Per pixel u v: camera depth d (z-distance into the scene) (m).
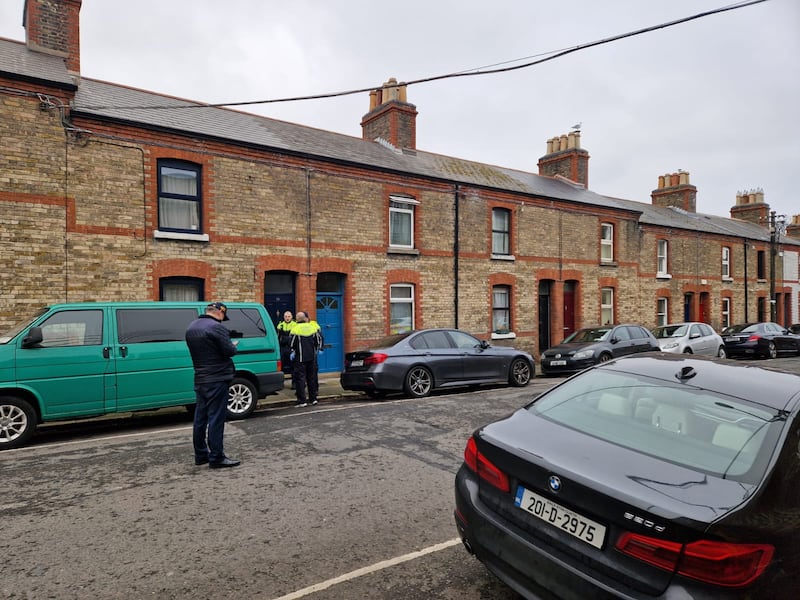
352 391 10.76
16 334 6.52
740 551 1.98
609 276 18.48
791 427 2.61
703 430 2.75
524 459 2.70
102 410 6.89
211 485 4.82
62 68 9.99
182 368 7.45
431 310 14.01
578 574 2.30
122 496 4.55
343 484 4.85
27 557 3.46
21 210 8.68
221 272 10.71
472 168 17.00
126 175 9.69
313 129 14.65
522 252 16.05
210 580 3.18
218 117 12.21
